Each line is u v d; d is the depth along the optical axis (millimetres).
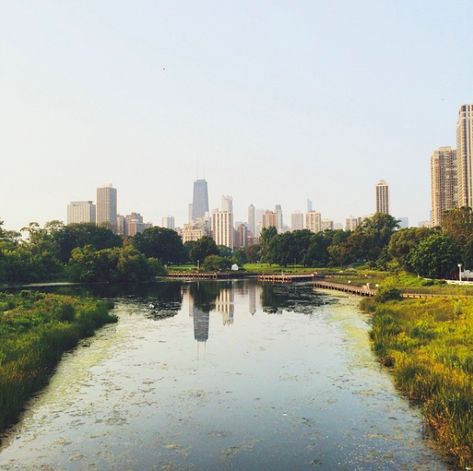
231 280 129250
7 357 28547
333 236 174875
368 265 144125
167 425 20859
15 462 17438
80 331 41219
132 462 17391
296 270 149375
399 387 25641
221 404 23438
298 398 24188
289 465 17062
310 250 166750
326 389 25609
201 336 41562
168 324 48562
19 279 106375
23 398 23578
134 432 20094
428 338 33750
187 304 67812
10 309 48406
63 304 50031
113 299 75375
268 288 99688
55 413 22375
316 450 18234
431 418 19891
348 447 18406
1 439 19500
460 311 43281
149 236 168500
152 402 23797
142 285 108625
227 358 32969
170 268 167750
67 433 20031
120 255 115938
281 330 44406
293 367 30297
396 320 42500
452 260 84688
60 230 160250
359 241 152750
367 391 25125
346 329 44281
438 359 27141
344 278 109250
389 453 17812
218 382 27156
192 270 152000
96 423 21109
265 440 19188
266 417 21672
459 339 31469
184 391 25531
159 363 31625
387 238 162500
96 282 113250
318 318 52031
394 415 21609
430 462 17016
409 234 112938
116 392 25406
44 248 135250
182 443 18984
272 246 176500
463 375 23359
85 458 17719
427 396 23016
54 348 34031
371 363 30969
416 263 87250
